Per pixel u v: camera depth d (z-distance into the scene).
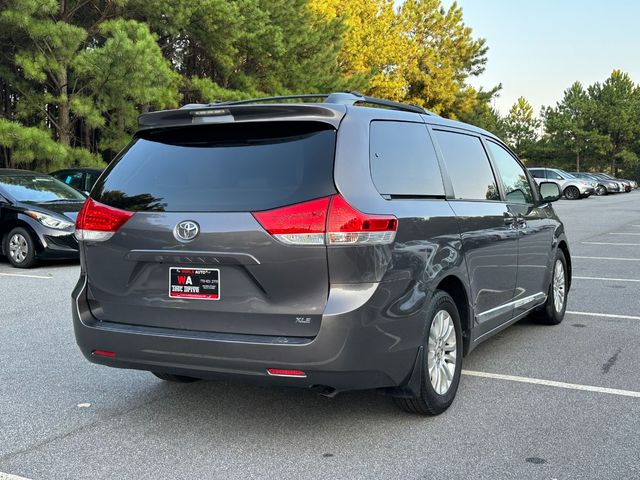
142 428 4.01
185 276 3.67
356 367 3.45
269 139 3.71
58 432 3.95
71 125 20.80
